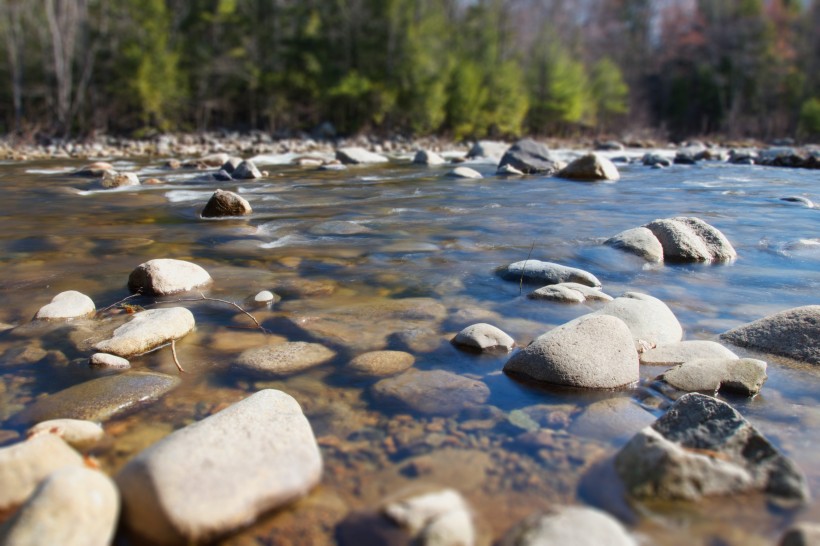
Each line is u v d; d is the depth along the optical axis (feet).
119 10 89.35
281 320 11.34
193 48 98.27
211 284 13.83
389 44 100.63
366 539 5.30
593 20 188.85
